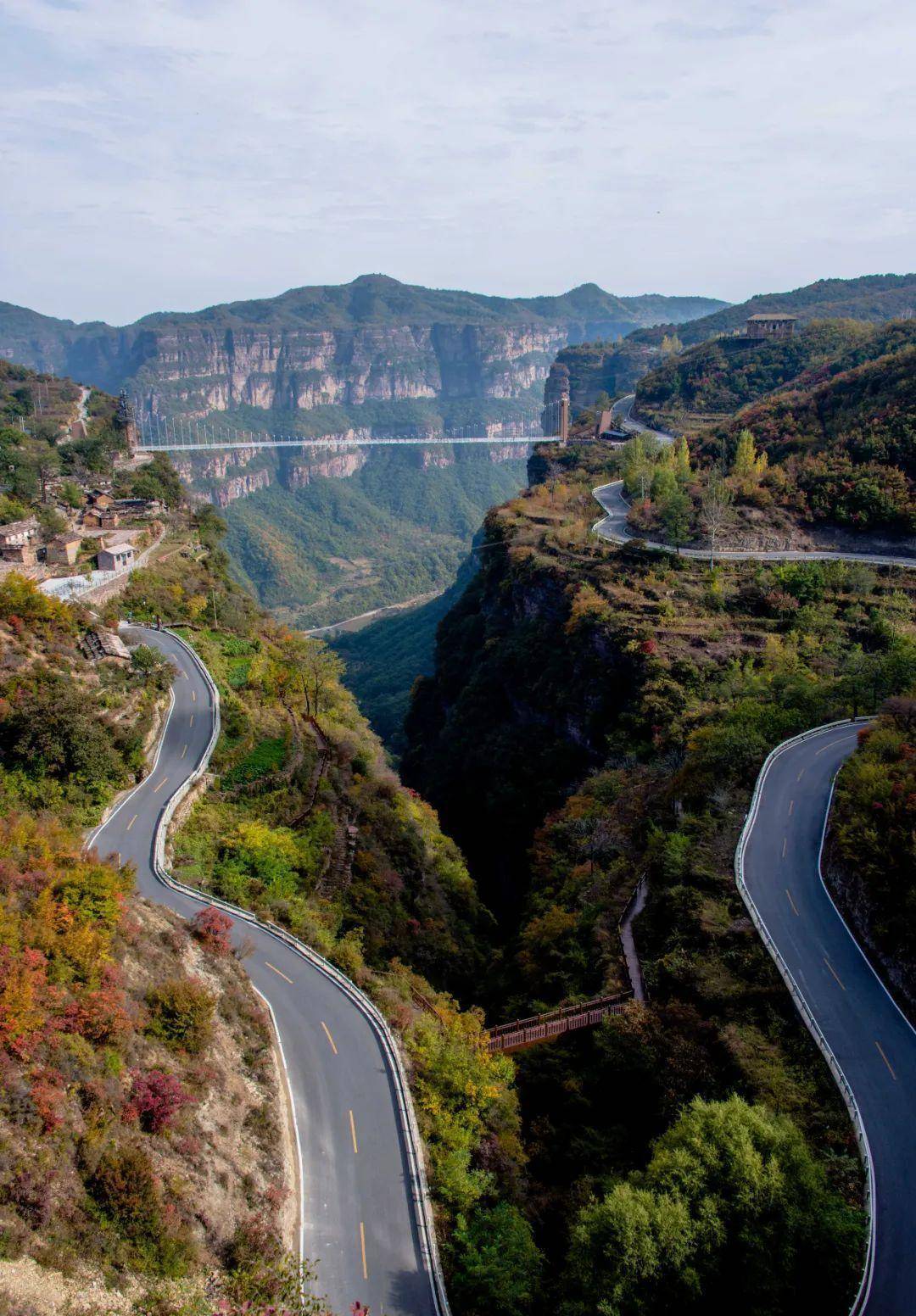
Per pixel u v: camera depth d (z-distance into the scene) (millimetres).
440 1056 41812
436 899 68312
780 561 104438
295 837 60125
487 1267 31500
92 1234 24656
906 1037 39594
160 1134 29219
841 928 46281
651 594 100438
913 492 108250
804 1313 29875
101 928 34125
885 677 70750
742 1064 39125
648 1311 29969
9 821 40031
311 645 106250
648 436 161000
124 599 89062
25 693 55375
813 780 59875
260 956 45625
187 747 63844
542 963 57719
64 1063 27766
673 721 80875
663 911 52719
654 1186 32938
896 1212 31859
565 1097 43906
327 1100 37125
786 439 129750
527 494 163000
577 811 77938
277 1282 27453
